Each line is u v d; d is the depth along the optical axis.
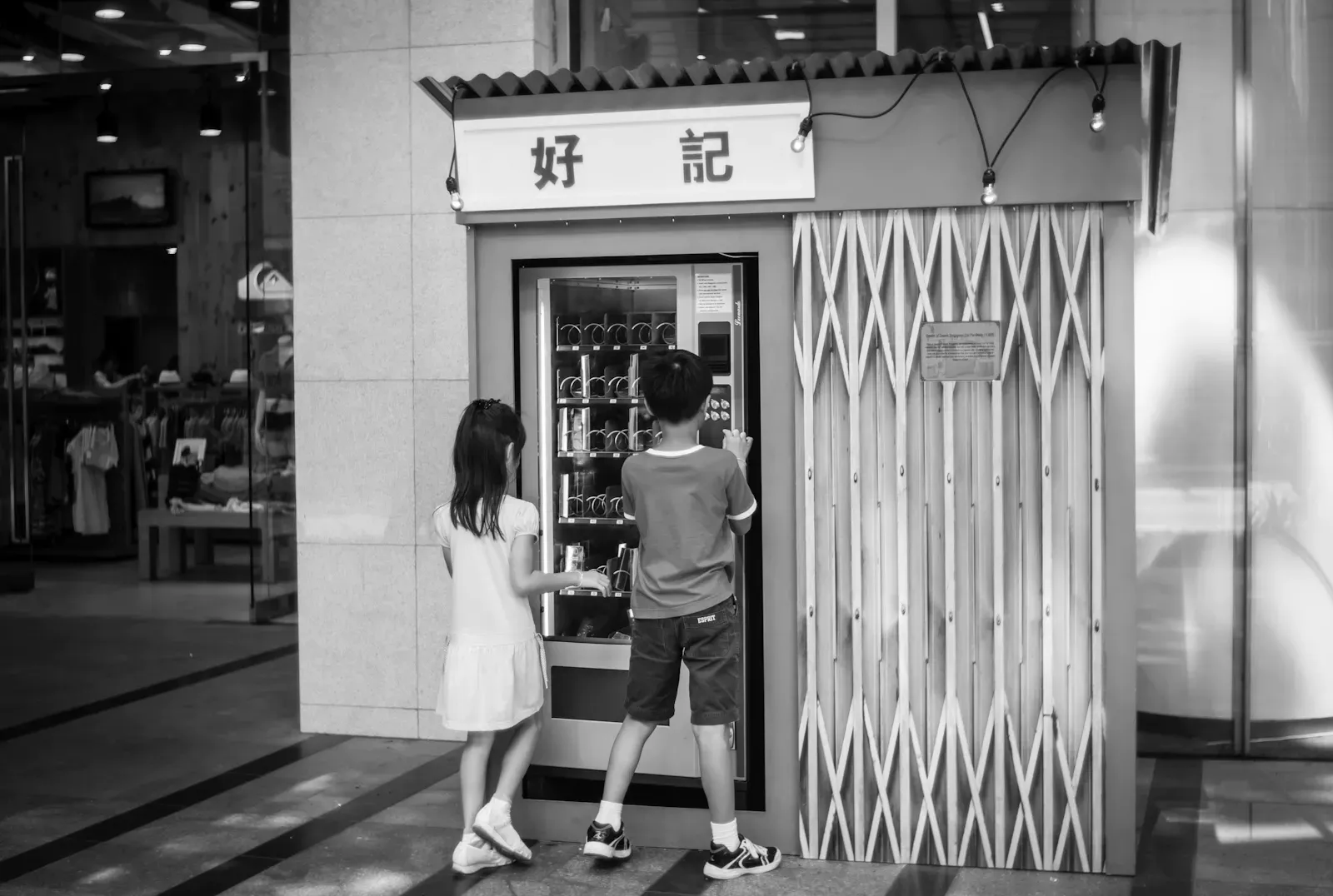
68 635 8.81
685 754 4.30
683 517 3.98
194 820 4.68
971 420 4.04
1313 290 5.31
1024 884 3.93
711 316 4.28
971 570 4.05
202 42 9.23
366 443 5.79
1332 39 5.25
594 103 4.15
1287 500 5.35
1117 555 3.97
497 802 4.11
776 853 4.11
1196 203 5.36
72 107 11.04
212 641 8.55
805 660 4.17
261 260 9.14
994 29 5.49
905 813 4.13
